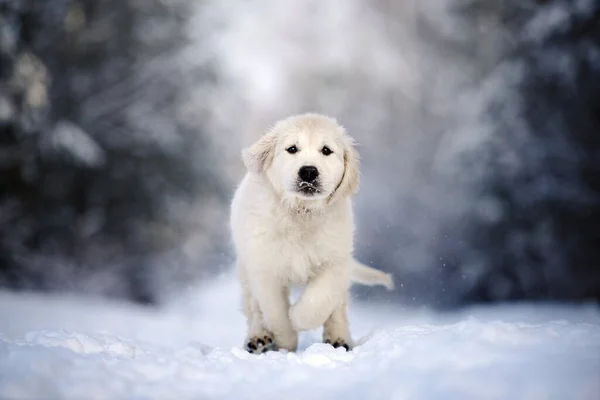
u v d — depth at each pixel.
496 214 16.48
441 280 18.30
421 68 28.14
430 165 24.19
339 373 2.96
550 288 16.55
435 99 26.89
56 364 2.84
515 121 17.06
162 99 18.20
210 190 18.55
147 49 18.22
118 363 3.10
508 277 16.73
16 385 2.54
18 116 14.41
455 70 26.86
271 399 2.62
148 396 2.64
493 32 21.80
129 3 17.73
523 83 17.28
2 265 15.24
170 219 17.61
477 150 17.06
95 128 17.06
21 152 14.84
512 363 2.64
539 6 18.03
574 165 16.66
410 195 22.14
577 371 2.46
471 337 3.14
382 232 21.19
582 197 16.42
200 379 2.99
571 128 17.05
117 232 17.17
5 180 15.25
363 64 29.27
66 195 16.42
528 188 16.50
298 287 4.75
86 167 16.20
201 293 15.53
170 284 17.44
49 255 16.03
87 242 16.73
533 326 3.41
